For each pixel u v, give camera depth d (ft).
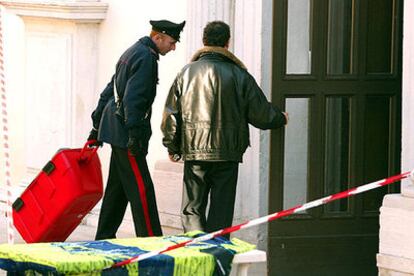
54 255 50.31
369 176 81.15
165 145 79.56
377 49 80.84
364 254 81.00
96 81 100.83
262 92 78.74
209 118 77.61
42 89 104.12
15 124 106.93
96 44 100.63
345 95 80.48
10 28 106.42
